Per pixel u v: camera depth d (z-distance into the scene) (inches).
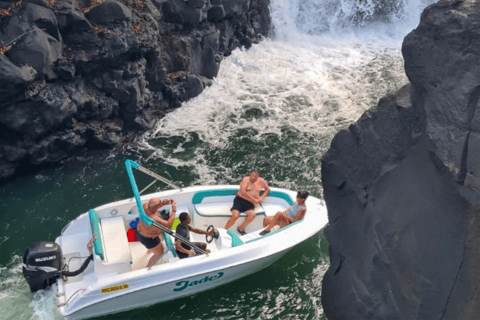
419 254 128.0
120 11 405.4
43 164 393.4
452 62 135.5
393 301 131.6
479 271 118.9
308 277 302.8
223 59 554.3
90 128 408.2
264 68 550.3
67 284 270.7
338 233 162.2
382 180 148.5
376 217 143.5
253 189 319.6
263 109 476.7
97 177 385.4
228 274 288.0
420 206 132.4
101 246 272.8
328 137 436.1
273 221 309.7
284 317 278.4
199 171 391.9
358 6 627.8
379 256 136.0
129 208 311.0
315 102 491.2
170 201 287.0
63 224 338.3
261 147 422.0
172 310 281.7
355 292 142.2
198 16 482.6
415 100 145.7
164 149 419.5
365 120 156.9
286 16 622.5
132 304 275.3
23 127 369.1
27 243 321.4
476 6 135.1
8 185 375.6
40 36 365.7
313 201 326.6
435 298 122.9
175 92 468.1
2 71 341.4
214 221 322.0
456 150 126.3
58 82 385.1
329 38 625.6
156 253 281.6
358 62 573.6
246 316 279.0
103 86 410.3
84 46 394.3
